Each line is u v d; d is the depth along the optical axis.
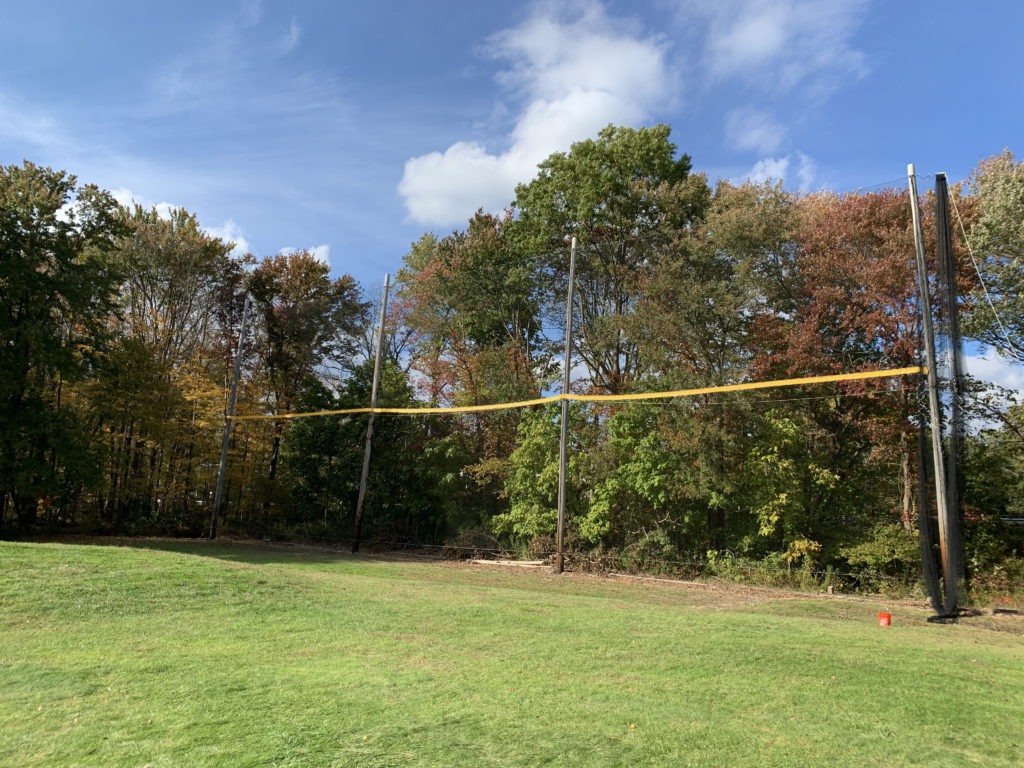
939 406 12.55
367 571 17.06
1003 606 12.94
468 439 25.73
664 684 6.29
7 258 22.11
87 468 22.88
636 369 23.14
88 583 9.97
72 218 24.19
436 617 9.81
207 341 32.41
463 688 5.88
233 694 5.47
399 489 25.94
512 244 30.84
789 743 4.69
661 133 26.75
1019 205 15.80
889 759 4.43
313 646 7.60
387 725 4.78
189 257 30.91
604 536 20.62
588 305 26.88
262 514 29.05
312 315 30.91
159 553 13.55
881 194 17.42
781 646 8.26
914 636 9.63
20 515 24.23
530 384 26.47
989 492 15.51
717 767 4.20
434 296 28.66
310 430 27.14
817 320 17.66
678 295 19.84
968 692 6.22
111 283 25.62
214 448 27.48
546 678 6.39
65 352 22.69
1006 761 4.46
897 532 16.73
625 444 19.98
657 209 25.44
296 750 4.23
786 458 17.97
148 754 4.13
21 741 4.36
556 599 12.78
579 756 4.30
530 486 21.77
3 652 6.86
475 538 23.08
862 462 18.88
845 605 13.59
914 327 16.59
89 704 5.17
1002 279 16.19
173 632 8.05
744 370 19.31
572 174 26.84
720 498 18.30
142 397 25.62
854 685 6.39
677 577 18.55
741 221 19.05
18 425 21.84
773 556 17.69
